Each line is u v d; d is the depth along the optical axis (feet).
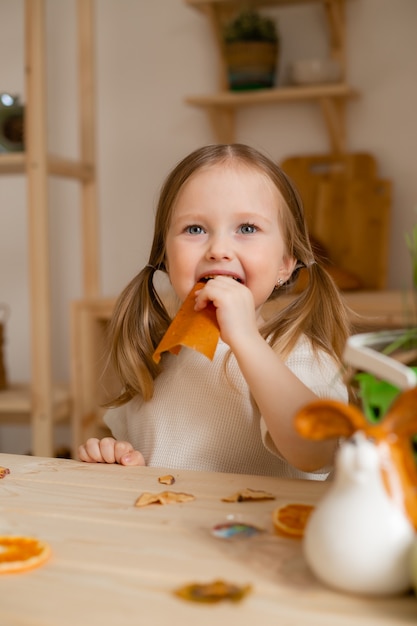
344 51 7.63
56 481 2.49
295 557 1.82
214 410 3.83
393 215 7.74
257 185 3.74
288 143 7.97
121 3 8.37
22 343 8.98
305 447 2.78
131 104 8.43
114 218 8.57
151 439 3.94
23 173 7.97
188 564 1.79
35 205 7.14
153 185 8.44
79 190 8.57
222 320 2.98
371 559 1.59
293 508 2.10
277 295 4.31
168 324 4.26
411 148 7.65
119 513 2.15
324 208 7.79
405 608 1.58
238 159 3.81
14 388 8.25
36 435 7.30
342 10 7.57
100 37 8.46
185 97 8.26
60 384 8.34
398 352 2.06
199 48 8.18
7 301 8.98
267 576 1.72
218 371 3.86
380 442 1.69
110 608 1.57
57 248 8.69
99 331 7.41
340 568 1.61
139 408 4.08
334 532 1.63
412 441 1.85
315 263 4.11
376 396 2.01
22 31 8.66
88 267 8.28
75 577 1.72
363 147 7.78
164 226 4.13
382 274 7.64
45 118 7.12
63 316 8.73
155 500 2.24
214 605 1.58
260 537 1.95
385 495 1.63
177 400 3.93
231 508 2.19
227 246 3.62
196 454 3.81
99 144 8.54
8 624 1.53
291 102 7.92
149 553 1.85
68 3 8.45
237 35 7.36
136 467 2.69
